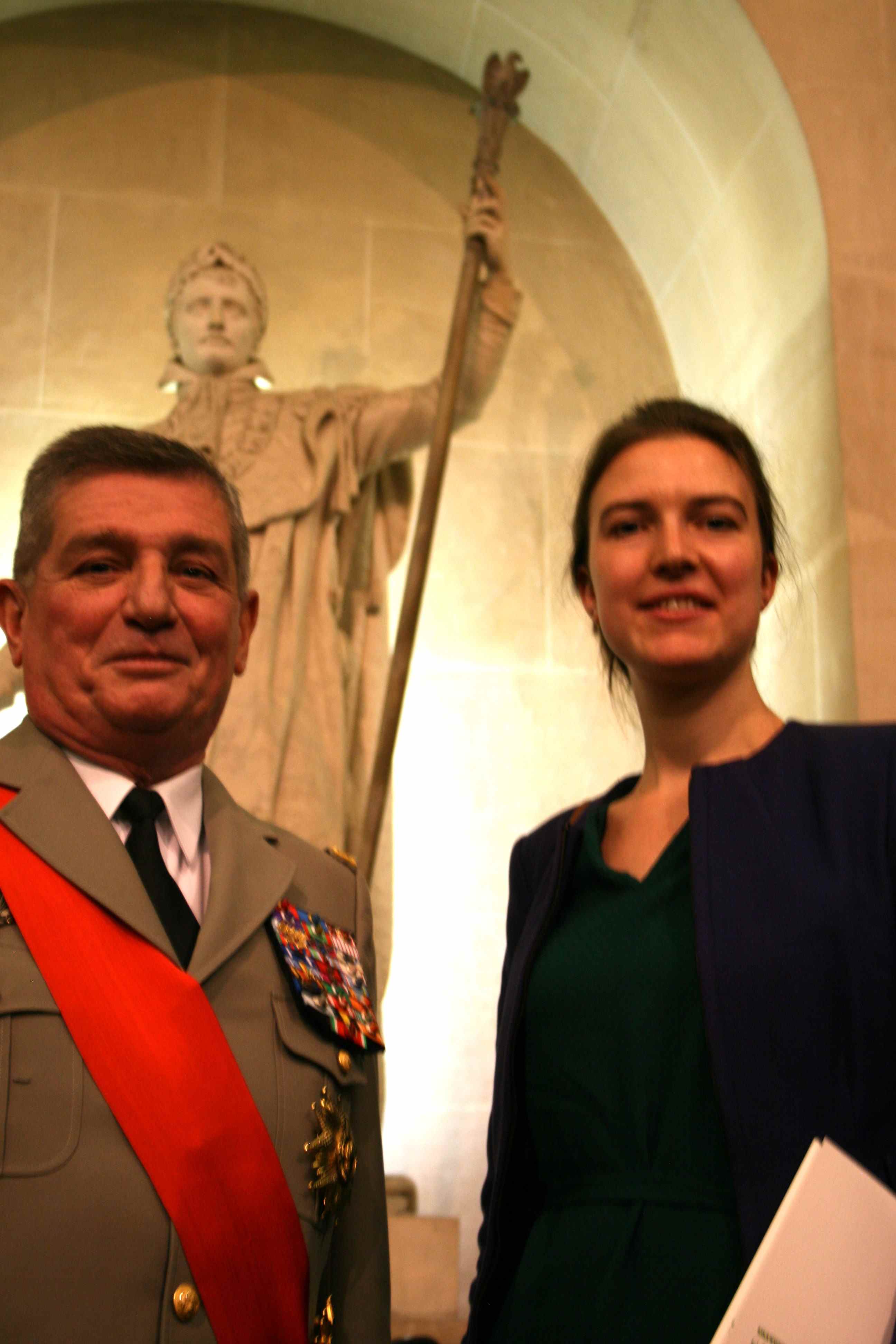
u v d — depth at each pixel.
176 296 4.64
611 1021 1.70
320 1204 1.61
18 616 1.84
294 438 4.42
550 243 5.46
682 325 5.29
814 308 4.31
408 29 5.52
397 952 4.59
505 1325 1.68
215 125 5.42
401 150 5.49
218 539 1.81
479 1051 4.52
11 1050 1.49
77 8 5.47
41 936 1.55
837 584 4.04
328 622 4.33
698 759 1.91
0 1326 1.37
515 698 4.91
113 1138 1.48
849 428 4.09
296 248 5.31
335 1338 1.71
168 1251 1.45
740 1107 1.53
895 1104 1.53
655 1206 1.59
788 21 4.48
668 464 1.95
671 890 1.76
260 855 1.79
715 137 4.86
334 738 4.24
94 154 5.31
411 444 4.57
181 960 1.63
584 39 5.13
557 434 5.22
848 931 1.58
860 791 1.69
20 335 5.05
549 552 5.07
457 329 4.37
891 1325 1.34
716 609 1.88
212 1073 1.53
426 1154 4.39
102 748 1.74
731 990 1.59
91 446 1.80
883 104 4.43
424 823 4.73
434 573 4.98
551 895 1.88
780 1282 1.31
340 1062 1.68
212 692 1.79
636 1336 1.52
